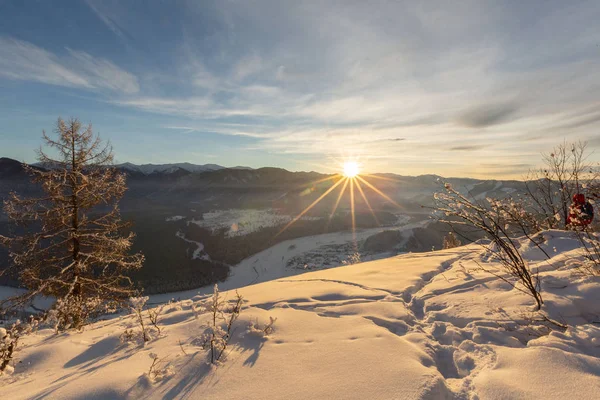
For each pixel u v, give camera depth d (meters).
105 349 3.37
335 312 3.72
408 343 2.76
